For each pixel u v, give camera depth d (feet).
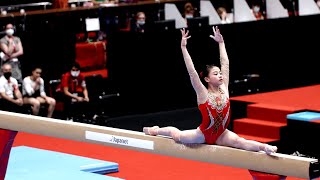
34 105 72.74
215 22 88.63
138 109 78.28
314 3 93.97
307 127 63.77
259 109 70.08
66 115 75.25
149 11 90.63
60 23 85.05
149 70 78.28
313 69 86.53
